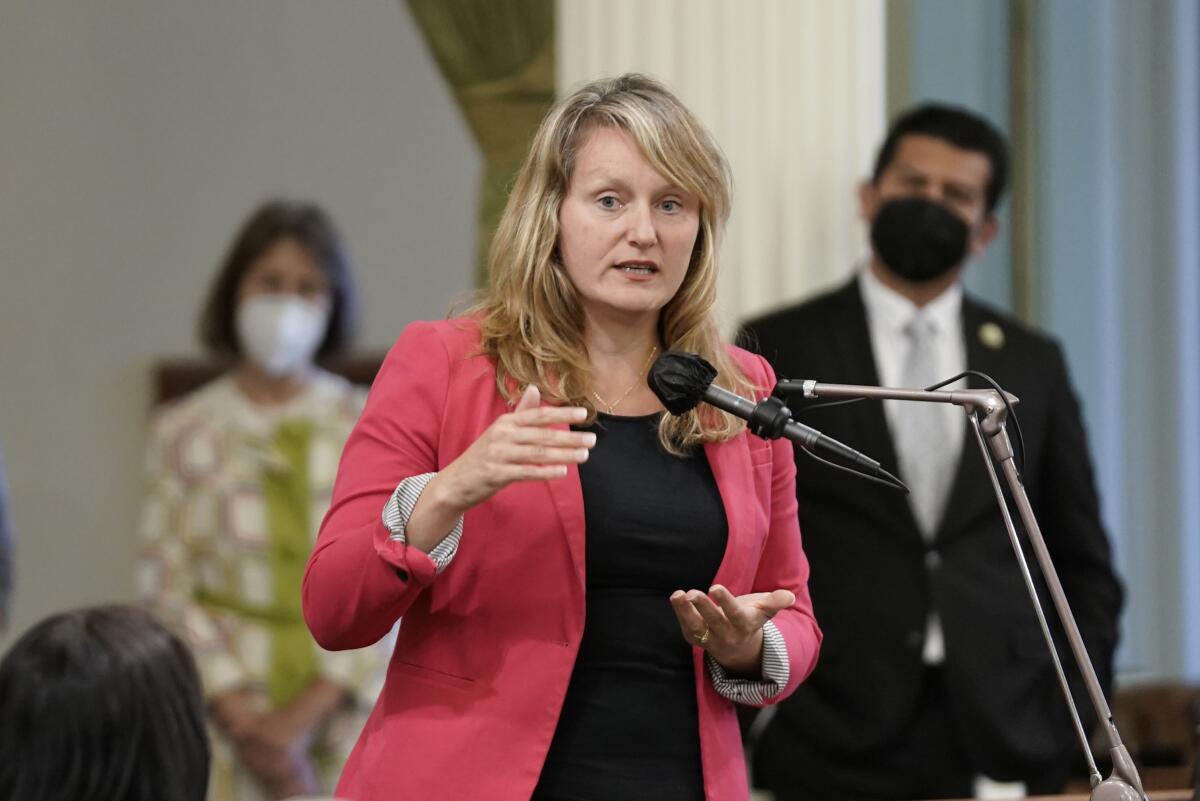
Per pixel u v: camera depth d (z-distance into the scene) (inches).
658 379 247.8
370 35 744.3
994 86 616.4
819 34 552.7
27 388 714.2
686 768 265.3
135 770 183.9
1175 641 642.2
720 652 258.1
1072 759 460.4
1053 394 473.1
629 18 554.3
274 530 530.0
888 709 441.4
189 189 732.7
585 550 261.1
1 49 716.0
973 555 453.4
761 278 550.6
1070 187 627.5
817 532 452.1
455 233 745.6
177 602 520.7
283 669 521.0
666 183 264.5
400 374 269.6
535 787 256.8
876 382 463.5
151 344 725.9
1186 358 642.2
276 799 511.2
